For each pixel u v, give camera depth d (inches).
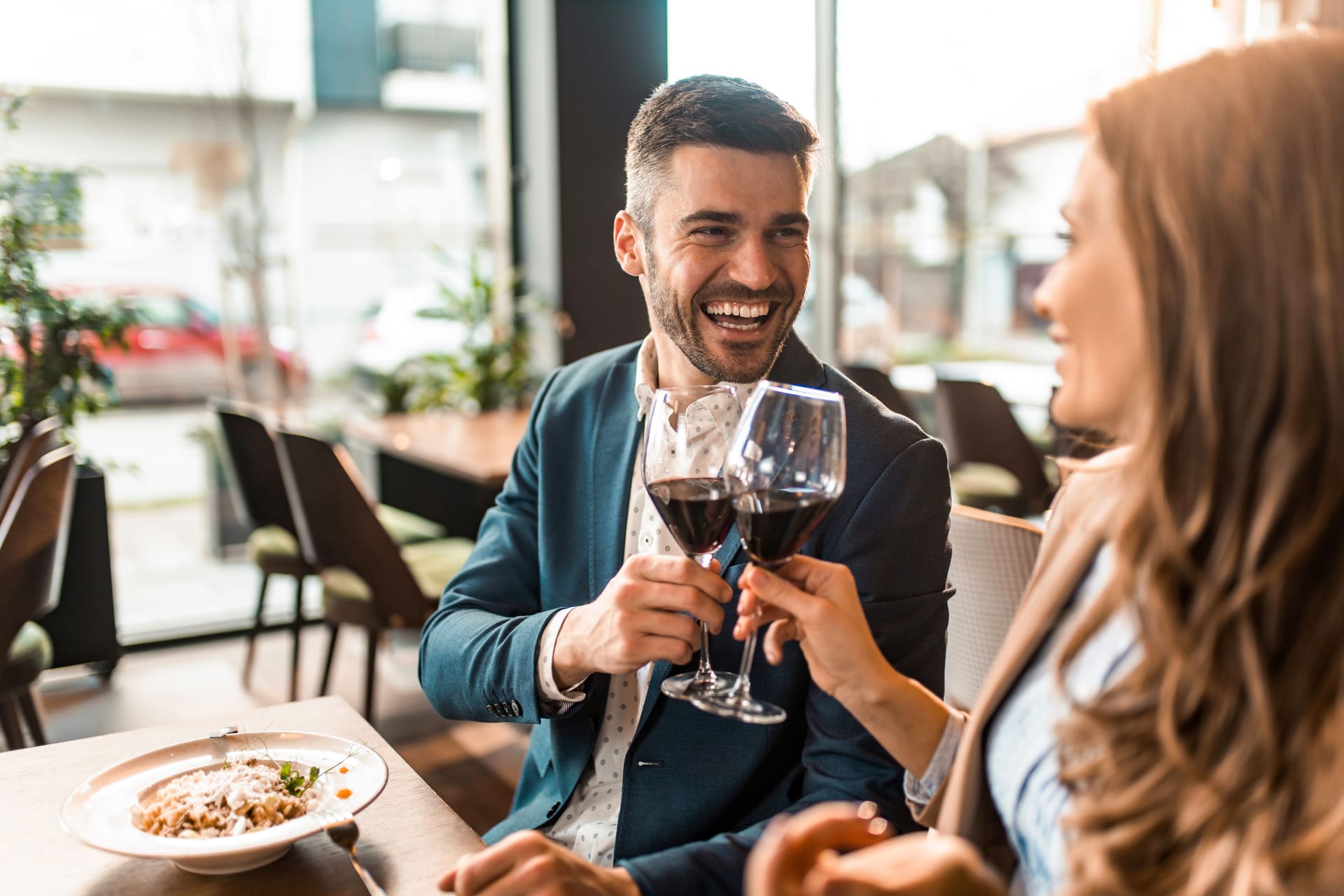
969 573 60.5
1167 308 25.3
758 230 44.5
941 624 43.9
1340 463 23.6
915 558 43.6
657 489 35.6
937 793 36.8
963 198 196.7
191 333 159.2
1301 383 23.8
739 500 33.0
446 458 128.6
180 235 155.9
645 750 45.1
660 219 45.9
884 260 208.5
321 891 34.7
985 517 59.2
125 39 148.5
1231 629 24.6
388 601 110.1
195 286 158.4
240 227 161.0
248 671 143.7
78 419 152.9
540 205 185.6
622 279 189.5
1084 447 39.7
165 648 159.0
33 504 85.4
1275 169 23.9
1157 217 25.4
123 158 150.1
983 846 33.7
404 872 35.8
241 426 128.3
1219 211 24.4
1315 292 23.6
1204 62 25.9
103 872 35.9
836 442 32.7
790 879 22.0
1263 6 139.9
